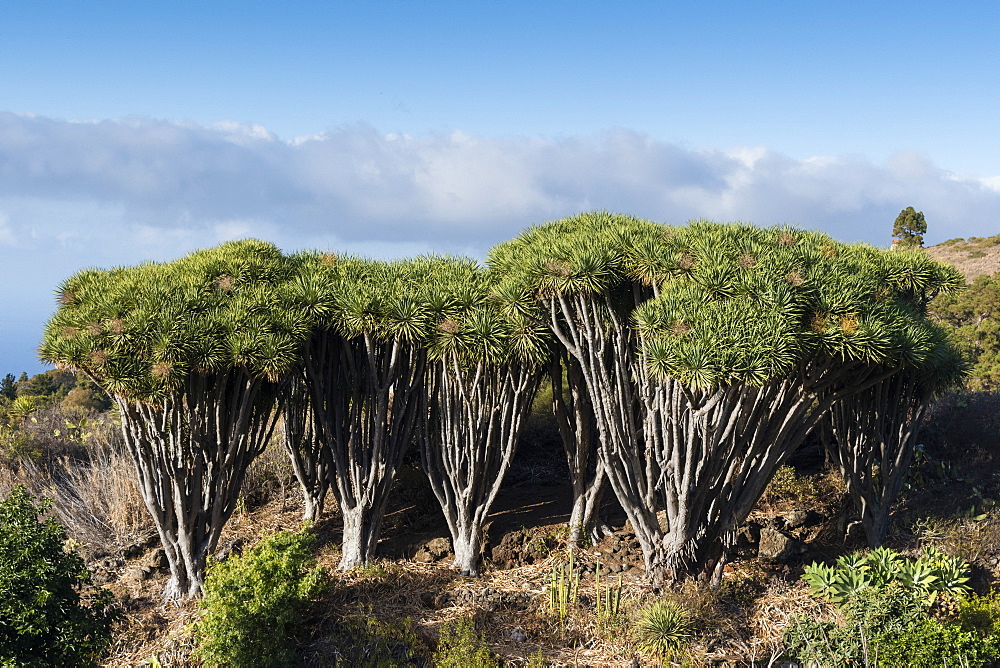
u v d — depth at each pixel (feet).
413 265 31.17
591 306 27.81
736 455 27.12
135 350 25.76
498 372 30.12
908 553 29.68
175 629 26.21
